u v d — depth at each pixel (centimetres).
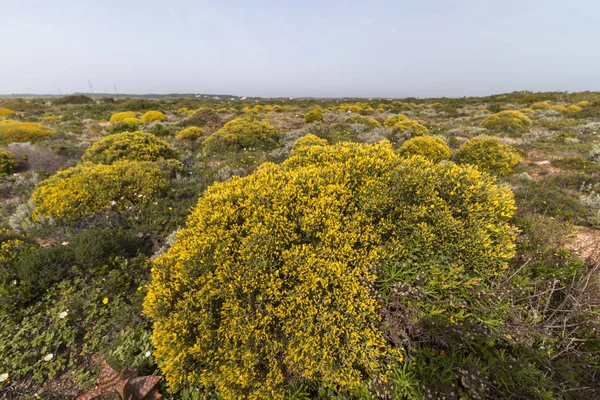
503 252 246
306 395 224
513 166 765
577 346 219
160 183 607
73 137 1350
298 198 288
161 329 239
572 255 303
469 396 190
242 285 236
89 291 346
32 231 483
